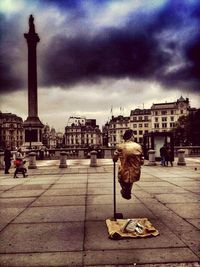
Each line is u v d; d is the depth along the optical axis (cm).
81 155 3769
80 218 606
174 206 707
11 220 602
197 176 1404
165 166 2106
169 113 11412
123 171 585
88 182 1261
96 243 449
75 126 16188
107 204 748
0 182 1348
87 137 16138
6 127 14162
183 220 575
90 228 532
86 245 442
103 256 398
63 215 637
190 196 844
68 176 1555
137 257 392
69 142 16100
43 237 484
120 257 393
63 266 369
